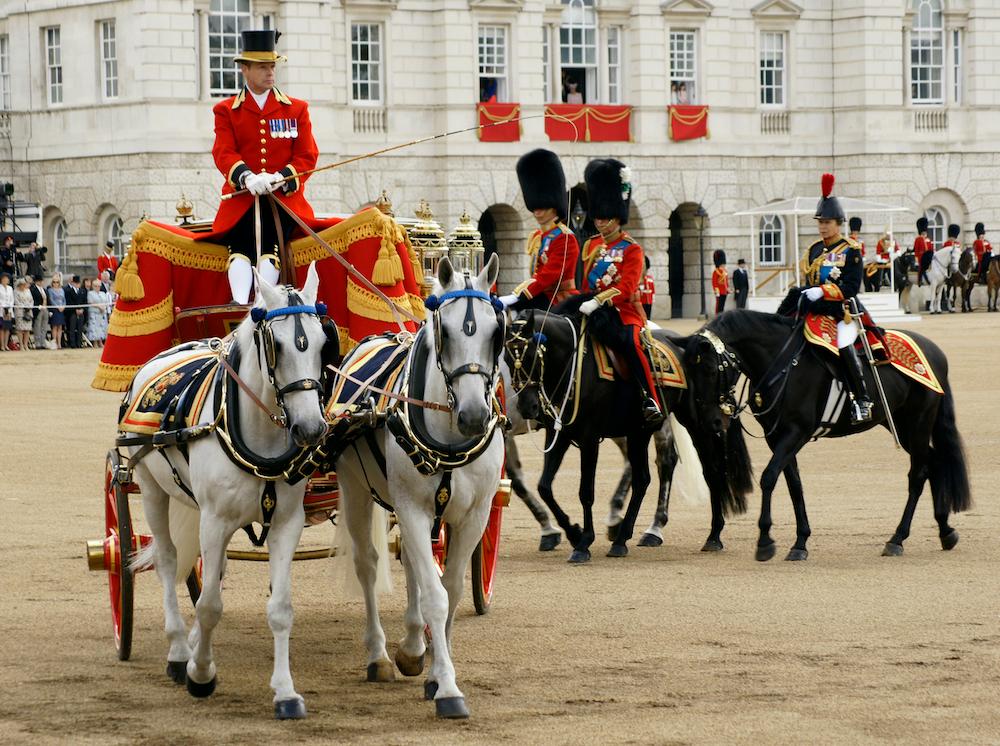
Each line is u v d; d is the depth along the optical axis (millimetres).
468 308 13570
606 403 21062
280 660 13797
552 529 22016
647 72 78000
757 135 81375
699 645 16094
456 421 13547
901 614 17391
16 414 38469
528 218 75562
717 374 20938
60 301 61094
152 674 15312
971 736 12938
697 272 80312
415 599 15008
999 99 84312
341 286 17594
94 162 69188
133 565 15531
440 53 73688
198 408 14250
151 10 66750
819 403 21203
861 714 13570
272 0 69500
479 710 13875
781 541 22375
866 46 81500
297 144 17750
